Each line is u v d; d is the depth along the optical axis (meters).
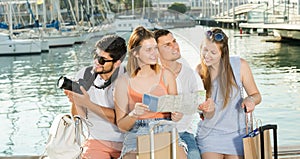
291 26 24.19
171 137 2.74
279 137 6.30
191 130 3.07
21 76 15.59
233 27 34.78
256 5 32.28
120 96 2.71
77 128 2.83
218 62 2.93
